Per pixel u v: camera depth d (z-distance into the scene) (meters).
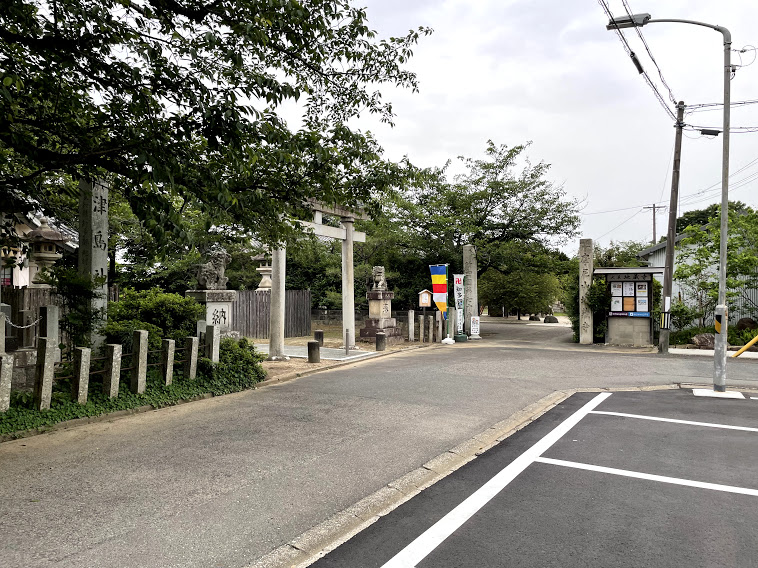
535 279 29.11
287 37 6.56
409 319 20.05
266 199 7.33
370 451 5.58
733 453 5.65
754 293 18.70
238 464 5.09
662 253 24.39
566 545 3.55
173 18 6.04
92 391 7.32
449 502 4.34
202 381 8.71
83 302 7.96
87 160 5.84
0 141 5.80
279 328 13.60
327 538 3.65
